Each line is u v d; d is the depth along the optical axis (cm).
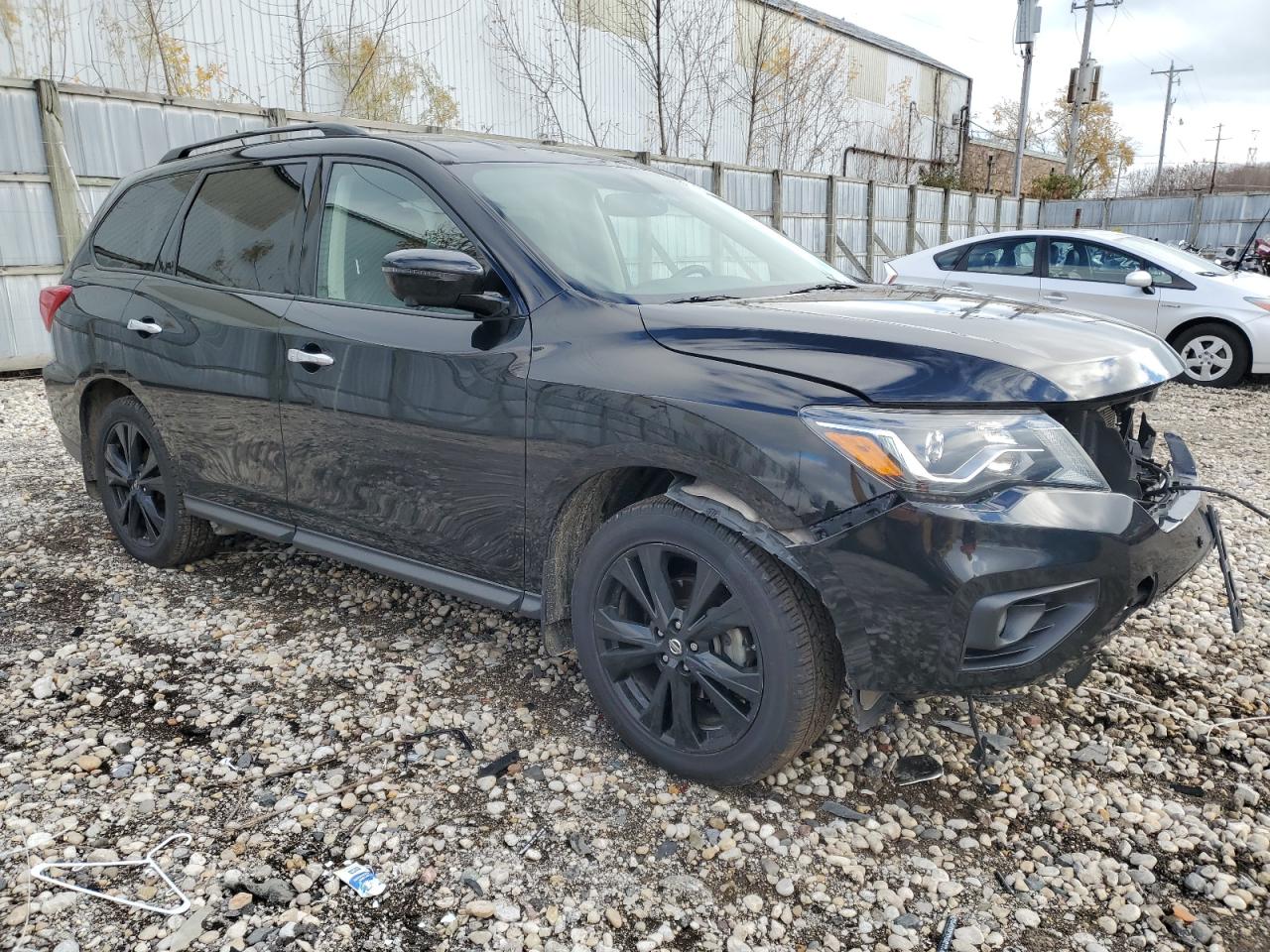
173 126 952
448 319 280
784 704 225
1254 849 230
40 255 873
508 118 1995
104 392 412
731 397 223
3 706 288
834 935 201
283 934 196
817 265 355
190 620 353
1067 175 3753
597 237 293
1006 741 276
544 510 261
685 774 250
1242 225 2767
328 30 1648
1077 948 198
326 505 320
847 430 208
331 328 305
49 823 231
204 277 358
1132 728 285
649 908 207
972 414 210
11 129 841
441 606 367
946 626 205
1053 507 207
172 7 1430
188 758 261
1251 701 303
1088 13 3609
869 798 248
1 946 191
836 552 210
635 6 2205
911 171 3503
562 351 254
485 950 194
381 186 307
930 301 270
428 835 229
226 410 342
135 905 204
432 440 280
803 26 2709
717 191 1638
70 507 489
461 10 1859
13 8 1275
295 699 295
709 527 231
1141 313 945
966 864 224
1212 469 614
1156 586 226
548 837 230
